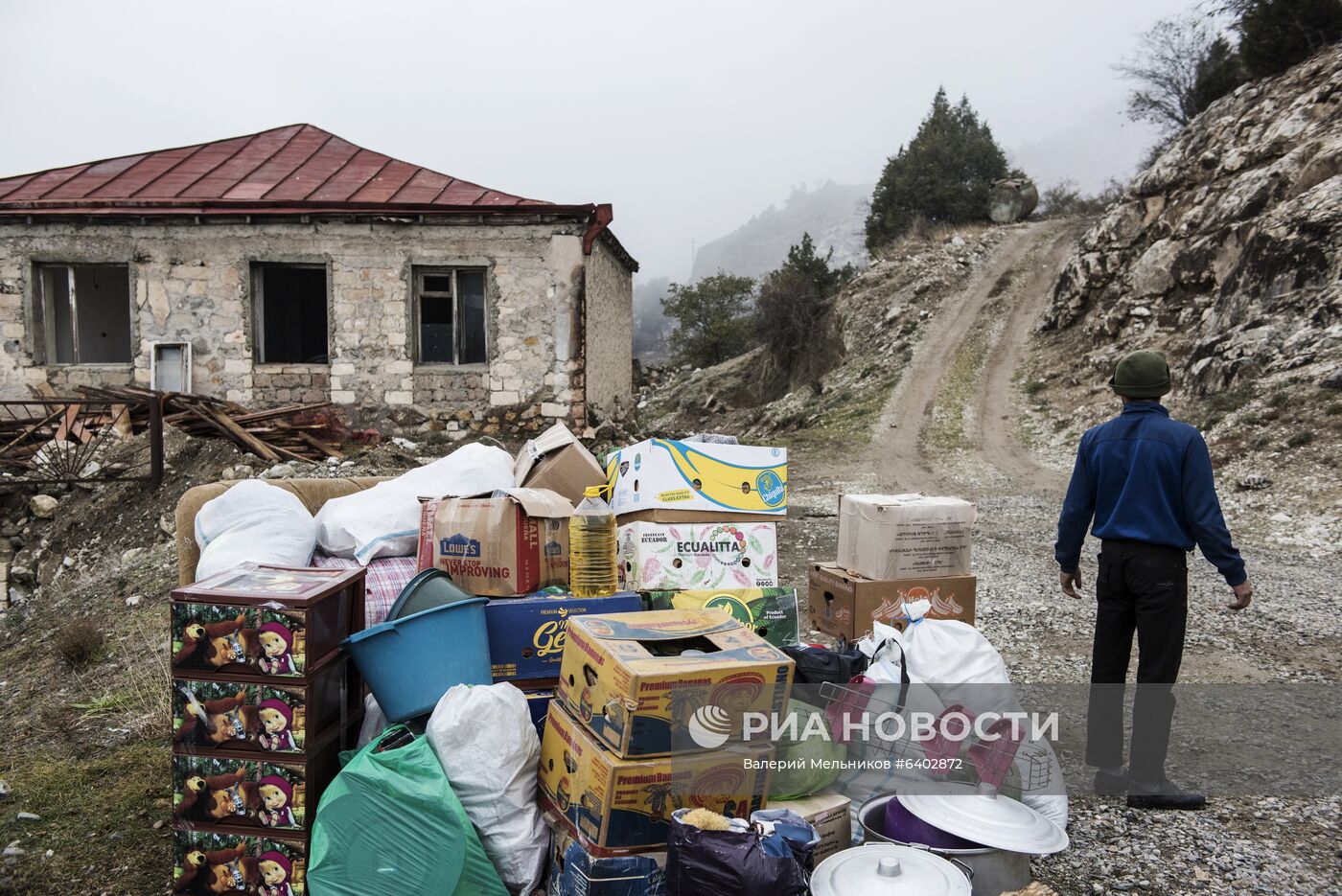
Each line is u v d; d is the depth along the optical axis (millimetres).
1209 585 7793
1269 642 6051
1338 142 18141
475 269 12961
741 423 29203
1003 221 39438
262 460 10734
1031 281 30688
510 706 2969
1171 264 21484
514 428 12906
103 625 7113
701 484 3934
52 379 12680
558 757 2975
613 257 15758
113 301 13203
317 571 3309
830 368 30500
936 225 42031
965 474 16406
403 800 2760
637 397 37656
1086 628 6355
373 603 3816
